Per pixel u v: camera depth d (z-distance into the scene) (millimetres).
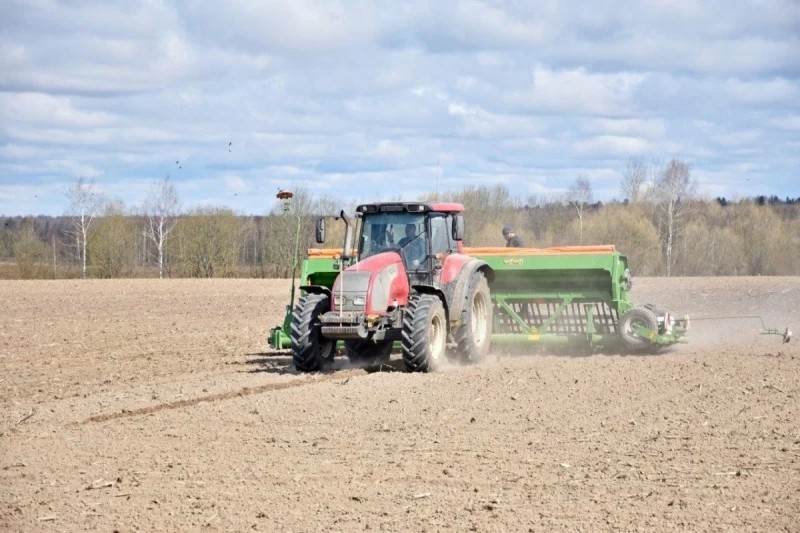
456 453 12898
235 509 10586
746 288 50031
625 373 18922
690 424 14469
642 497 10797
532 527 9812
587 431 14117
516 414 15352
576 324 23547
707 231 80500
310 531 9820
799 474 11672
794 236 79062
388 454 12906
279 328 22078
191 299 45156
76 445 13664
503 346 23547
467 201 68125
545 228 77312
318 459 12695
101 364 22844
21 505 10852
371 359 22344
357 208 21750
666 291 47562
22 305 41312
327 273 22375
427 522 10031
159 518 10328
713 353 21828
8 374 21188
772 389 17047
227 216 76062
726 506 10438
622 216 75438
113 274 75812
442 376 19094
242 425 14844
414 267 21172
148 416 15625
